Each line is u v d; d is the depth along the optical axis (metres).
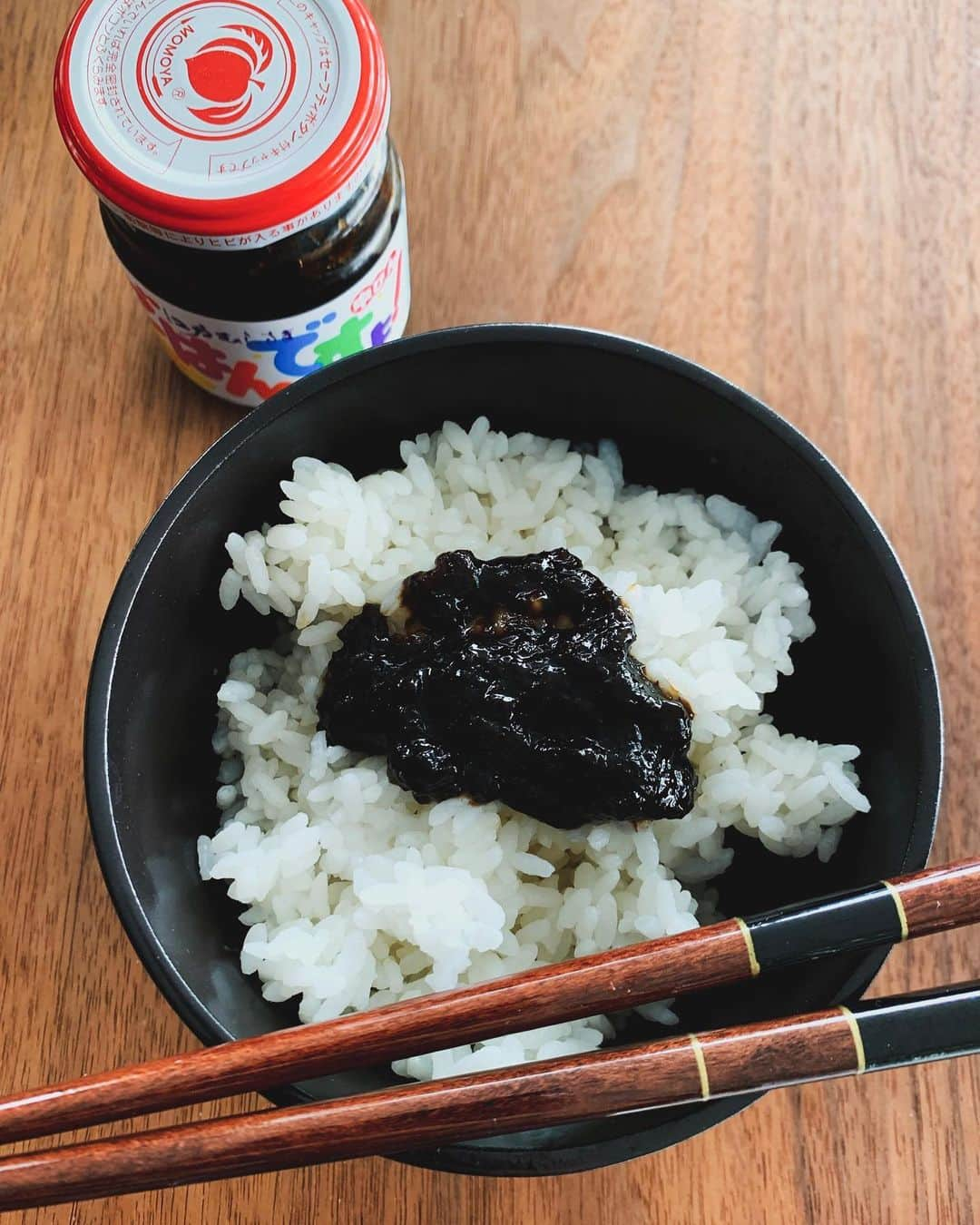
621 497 0.44
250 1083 0.34
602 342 0.40
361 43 0.39
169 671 0.40
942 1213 0.42
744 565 0.42
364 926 0.39
